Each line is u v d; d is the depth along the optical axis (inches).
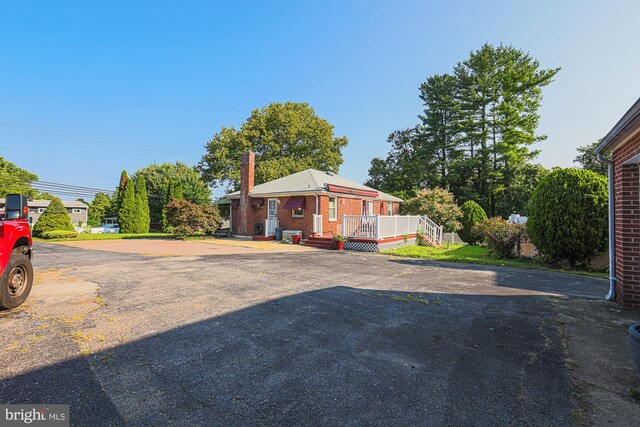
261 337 145.1
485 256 502.9
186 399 93.7
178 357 122.6
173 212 789.9
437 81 1441.9
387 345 137.7
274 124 1235.2
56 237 813.9
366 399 95.0
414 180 1411.2
